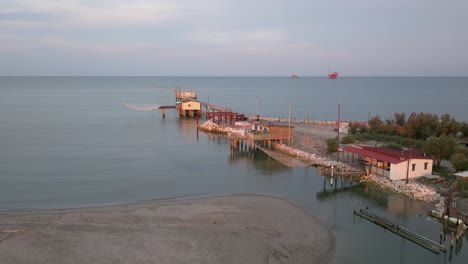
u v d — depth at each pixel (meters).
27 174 54.94
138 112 143.62
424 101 195.50
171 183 51.81
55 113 133.38
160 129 102.44
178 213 39.25
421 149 61.62
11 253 30.14
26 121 111.25
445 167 54.69
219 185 51.03
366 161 57.09
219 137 90.19
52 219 37.25
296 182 52.44
